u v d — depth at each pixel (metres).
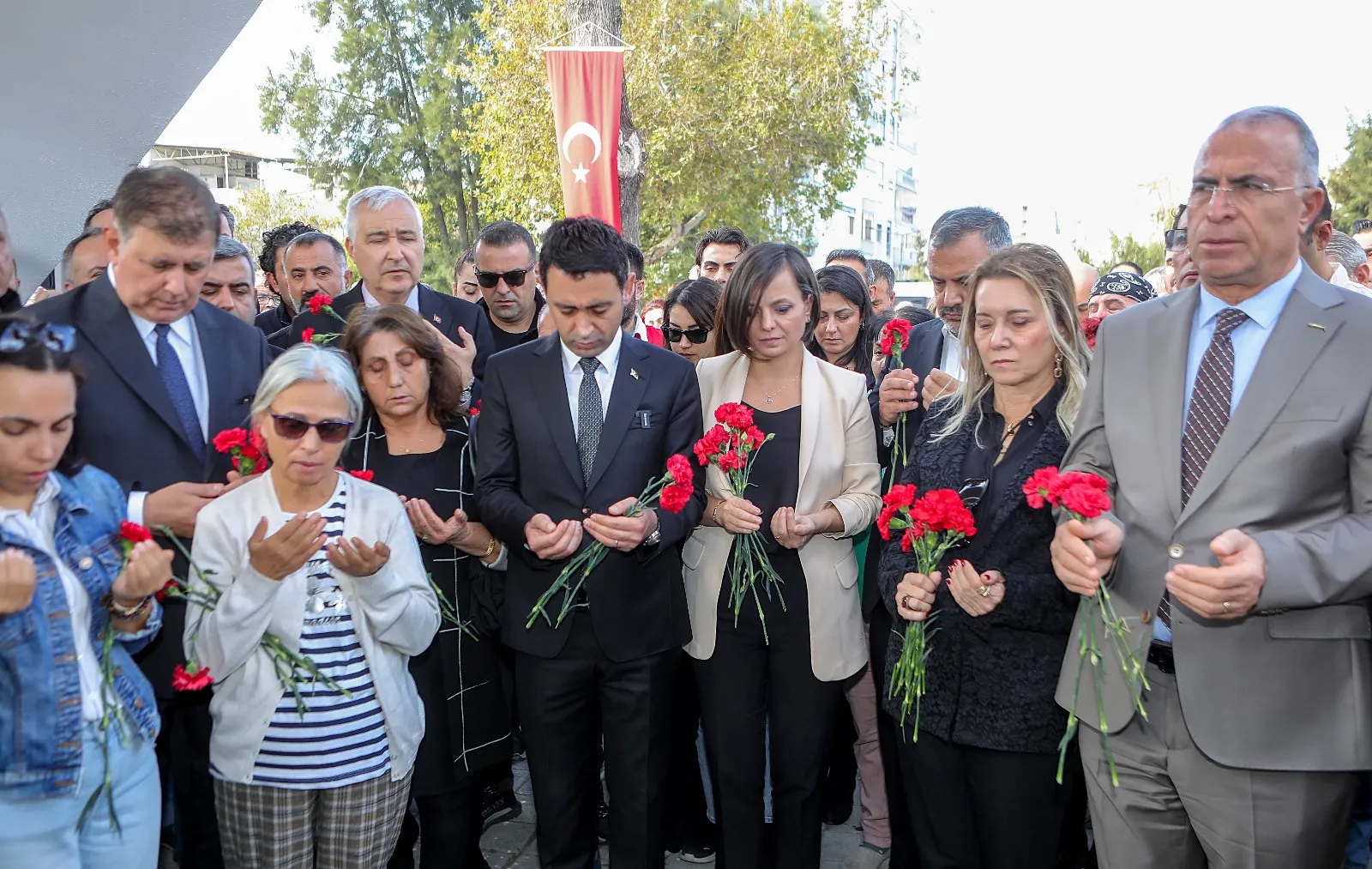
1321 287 2.04
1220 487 2.01
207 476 2.74
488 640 3.12
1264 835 2.01
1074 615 2.37
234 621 2.24
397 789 2.50
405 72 32.53
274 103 32.56
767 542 2.93
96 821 2.05
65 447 2.07
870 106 19.03
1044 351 2.45
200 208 2.53
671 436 2.95
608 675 2.87
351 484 2.53
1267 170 1.96
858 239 39.50
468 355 3.56
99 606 2.05
